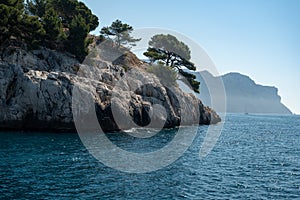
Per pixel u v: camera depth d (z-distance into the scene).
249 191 18.75
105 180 19.53
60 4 65.31
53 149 29.83
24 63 49.66
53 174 20.50
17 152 27.59
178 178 20.92
